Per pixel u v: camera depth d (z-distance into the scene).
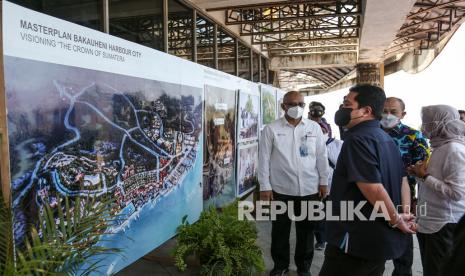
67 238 1.75
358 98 1.96
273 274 3.24
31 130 1.87
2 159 1.75
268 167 3.29
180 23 4.38
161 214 3.11
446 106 2.38
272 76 11.50
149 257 3.60
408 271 2.99
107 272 2.45
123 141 2.60
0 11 1.71
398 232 1.91
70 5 2.66
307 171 3.21
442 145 2.37
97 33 2.33
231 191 4.83
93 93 2.30
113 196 2.50
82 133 2.21
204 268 3.02
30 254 1.52
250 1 4.88
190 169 3.60
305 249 3.22
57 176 2.04
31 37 1.86
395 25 6.34
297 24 8.00
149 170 2.92
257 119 5.87
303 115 3.32
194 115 3.66
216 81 4.28
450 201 2.37
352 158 1.88
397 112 3.00
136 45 2.73
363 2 5.70
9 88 1.75
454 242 1.37
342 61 11.46
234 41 6.44
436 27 10.13
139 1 3.52
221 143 4.47
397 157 2.00
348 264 1.98
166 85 3.15
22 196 1.83
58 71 2.03
